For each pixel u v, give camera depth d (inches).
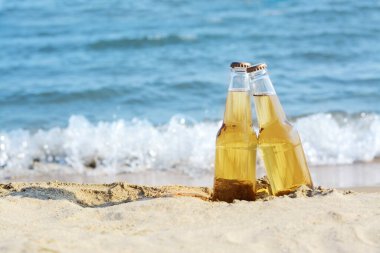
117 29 746.8
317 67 563.5
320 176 291.1
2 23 794.2
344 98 456.4
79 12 844.6
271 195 177.2
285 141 171.5
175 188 199.5
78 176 303.9
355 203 167.0
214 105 458.3
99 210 165.3
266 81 172.2
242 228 149.5
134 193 193.2
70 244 138.4
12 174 308.0
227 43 666.8
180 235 145.1
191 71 551.5
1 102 472.1
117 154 329.4
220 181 173.0
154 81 514.9
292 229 148.8
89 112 450.6
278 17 775.1
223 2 880.3
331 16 764.6
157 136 345.7
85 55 638.5
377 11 776.9
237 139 170.7
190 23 765.9
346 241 144.1
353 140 348.5
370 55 599.5
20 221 160.2
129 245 139.2
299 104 442.0
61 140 345.1
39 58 627.8
